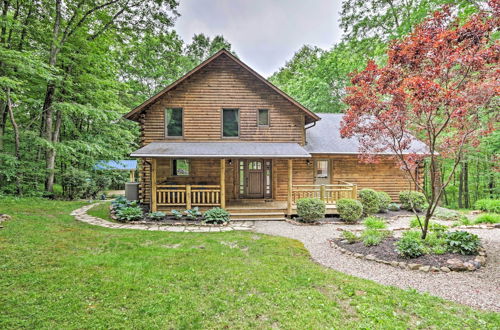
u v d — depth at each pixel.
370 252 6.22
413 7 16.80
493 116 5.68
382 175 13.50
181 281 4.56
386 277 5.03
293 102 12.17
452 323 3.39
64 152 14.29
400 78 5.92
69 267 5.00
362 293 4.22
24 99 13.34
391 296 4.12
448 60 5.16
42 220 8.73
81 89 15.52
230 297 4.03
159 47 25.22
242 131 12.26
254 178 12.94
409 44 5.54
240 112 12.27
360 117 6.93
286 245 6.97
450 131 6.70
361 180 13.44
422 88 5.03
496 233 7.79
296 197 11.83
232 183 12.79
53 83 13.68
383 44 17.84
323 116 16.61
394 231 8.31
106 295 4.01
